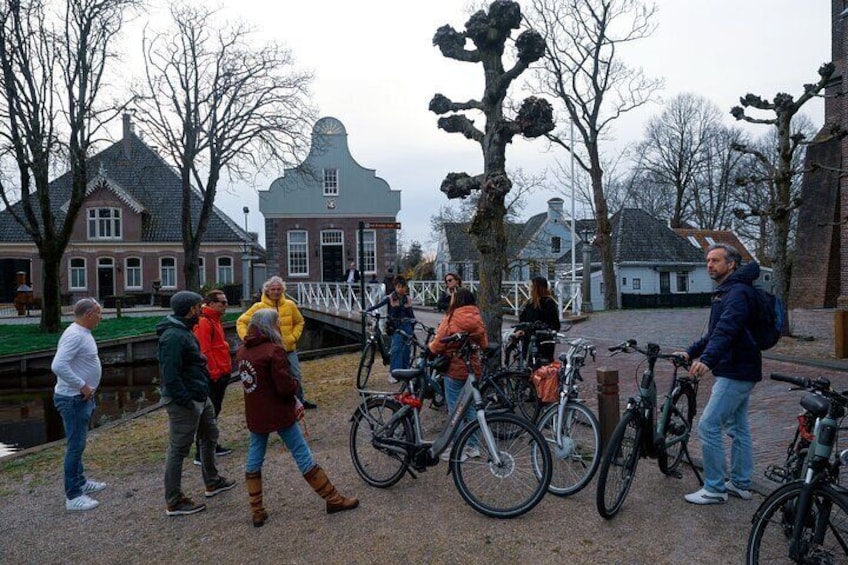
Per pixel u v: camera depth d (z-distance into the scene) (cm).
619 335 1504
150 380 1822
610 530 430
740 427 470
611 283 2538
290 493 544
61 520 520
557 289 2009
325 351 1510
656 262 3816
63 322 2711
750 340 441
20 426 1288
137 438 783
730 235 4341
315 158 3734
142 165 4022
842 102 1833
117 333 2217
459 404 501
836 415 338
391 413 539
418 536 437
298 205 3734
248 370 477
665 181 4581
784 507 348
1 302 3775
